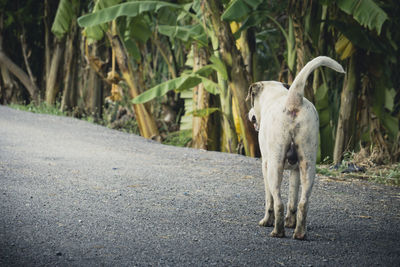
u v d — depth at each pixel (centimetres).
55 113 1986
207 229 524
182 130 1608
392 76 1351
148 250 442
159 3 1311
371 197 743
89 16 1313
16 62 2461
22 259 400
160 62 2234
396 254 463
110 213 566
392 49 1205
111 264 402
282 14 1794
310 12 1154
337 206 670
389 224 584
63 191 662
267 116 516
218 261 421
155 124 1659
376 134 1234
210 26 1227
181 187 742
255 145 1223
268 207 545
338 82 1386
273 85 550
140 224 528
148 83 2252
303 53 1148
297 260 433
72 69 2091
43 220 516
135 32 1561
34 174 761
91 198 633
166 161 995
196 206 628
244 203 660
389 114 1292
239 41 1355
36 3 2333
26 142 1108
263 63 2092
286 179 839
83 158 961
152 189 716
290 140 493
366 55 1230
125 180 770
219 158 1075
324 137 1200
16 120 1469
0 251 414
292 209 547
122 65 1619
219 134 1437
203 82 1296
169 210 598
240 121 1220
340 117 1244
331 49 1365
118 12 1303
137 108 1638
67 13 1678
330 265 423
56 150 1037
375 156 1174
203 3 1191
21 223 500
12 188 654
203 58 1392
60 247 436
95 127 1501
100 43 2106
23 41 2311
